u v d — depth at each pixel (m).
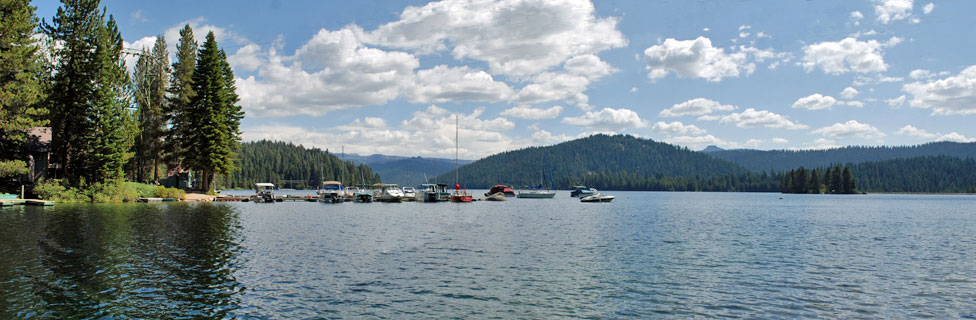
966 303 18.55
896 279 22.52
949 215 71.56
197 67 74.75
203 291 18.33
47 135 61.00
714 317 16.50
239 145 83.56
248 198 84.62
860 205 110.25
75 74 60.41
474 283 20.70
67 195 59.12
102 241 28.52
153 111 78.44
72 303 16.34
